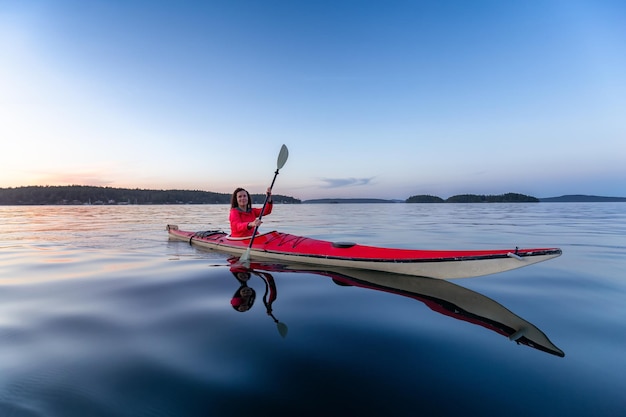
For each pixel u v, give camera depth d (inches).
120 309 108.7
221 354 75.9
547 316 102.3
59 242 287.6
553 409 55.4
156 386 63.0
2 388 62.2
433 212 1010.1
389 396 59.2
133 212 1032.2
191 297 122.2
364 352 76.8
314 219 649.0
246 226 211.0
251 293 127.7
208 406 57.0
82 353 76.7
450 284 142.0
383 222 547.2
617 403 57.1
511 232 361.7
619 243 264.4
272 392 60.9
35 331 90.0
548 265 181.2
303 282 145.0
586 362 72.1
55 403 57.8
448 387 62.1
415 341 82.9
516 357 74.2
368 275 158.2
